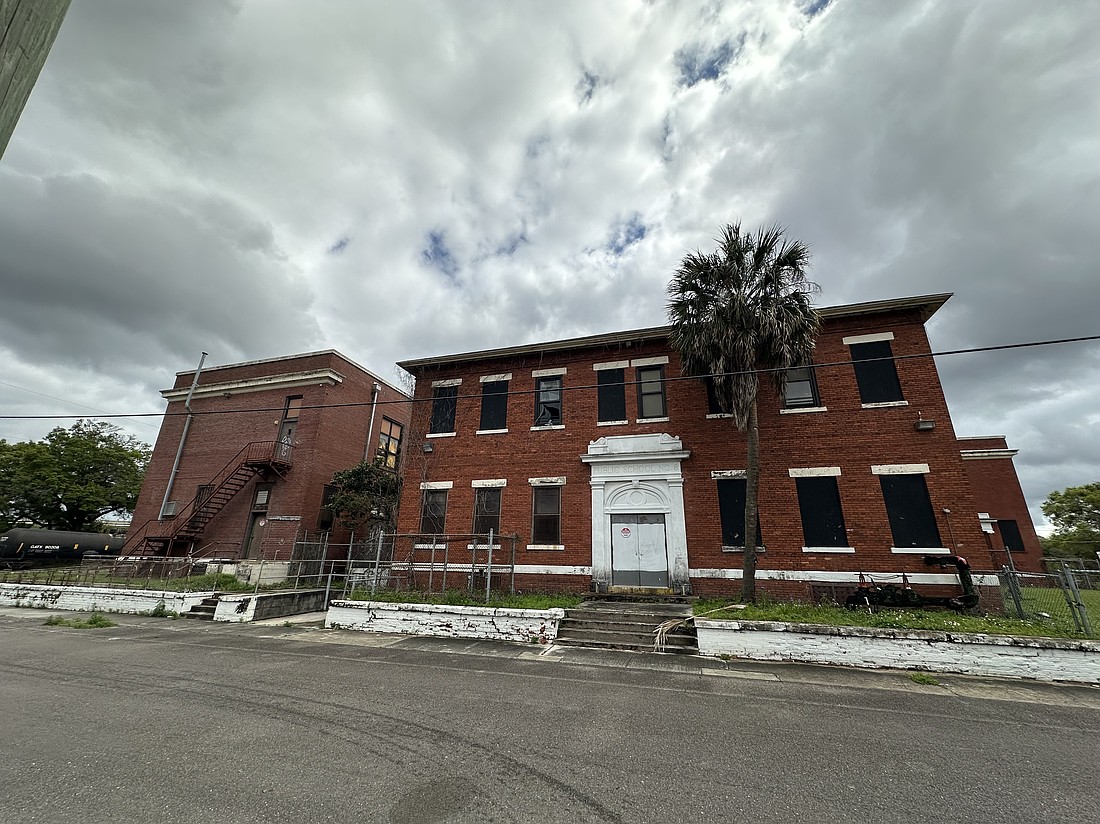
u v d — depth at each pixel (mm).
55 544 27172
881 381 15312
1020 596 12547
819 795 4547
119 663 9352
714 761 5238
